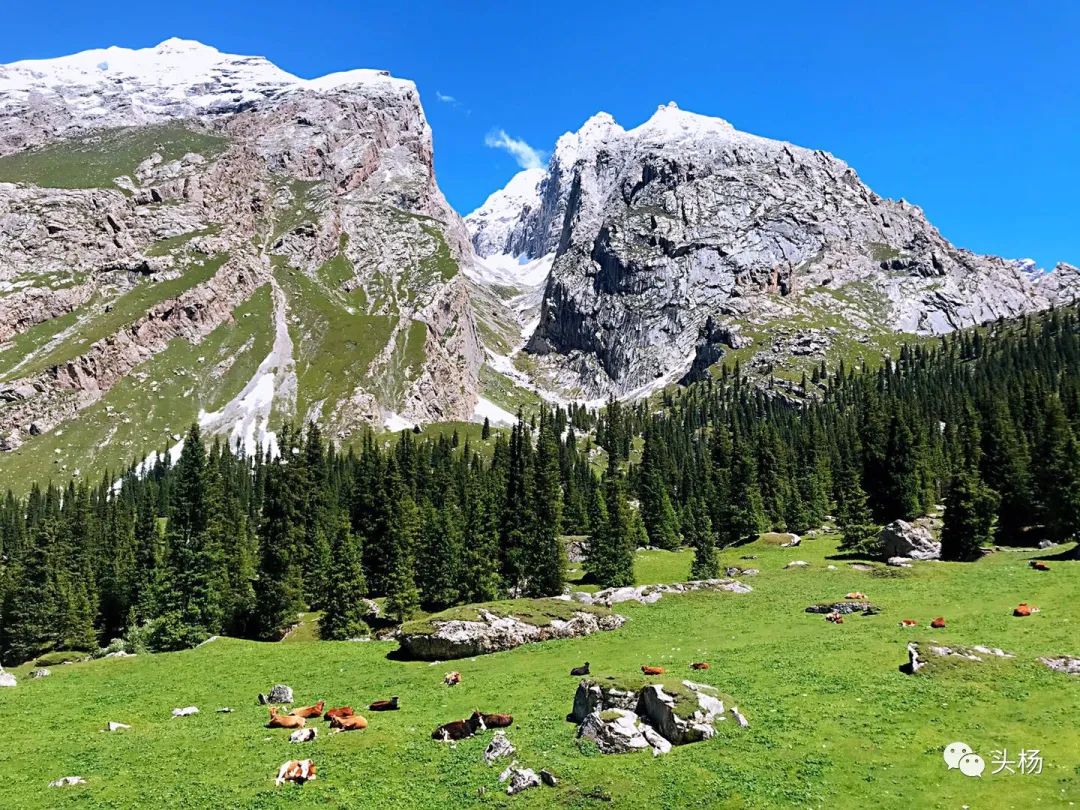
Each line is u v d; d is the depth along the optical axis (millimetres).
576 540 127188
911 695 36875
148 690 53750
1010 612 52781
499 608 63938
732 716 34844
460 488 130500
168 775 34438
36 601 91000
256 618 84938
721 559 105438
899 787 28062
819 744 31953
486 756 33500
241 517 114562
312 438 126188
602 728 33719
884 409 167250
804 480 140125
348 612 78125
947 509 86375
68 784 33750
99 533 126188
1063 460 91312
